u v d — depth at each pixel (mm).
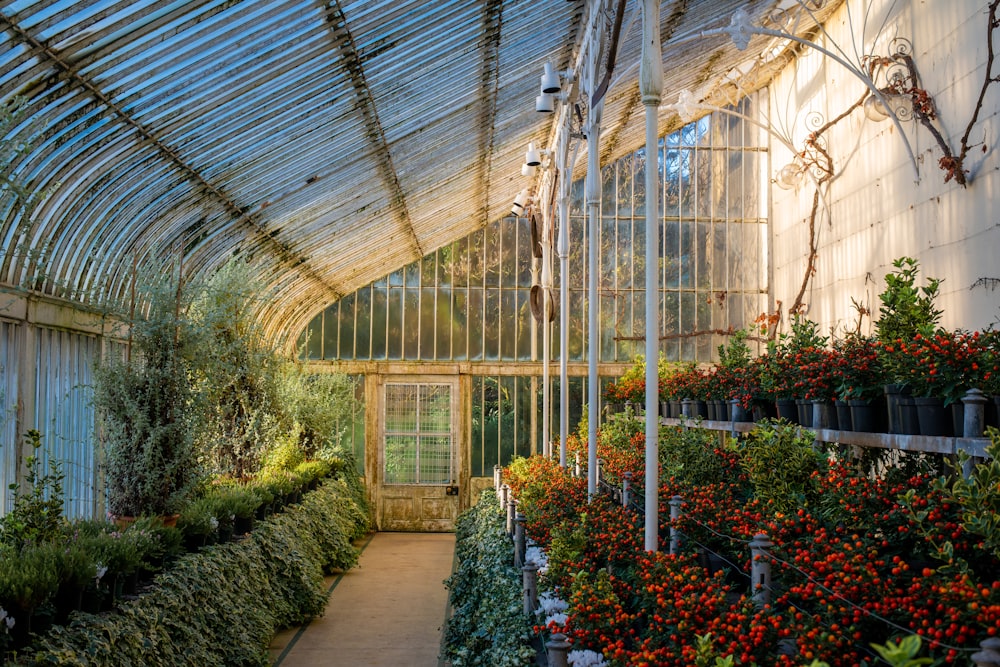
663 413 10492
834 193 10602
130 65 4625
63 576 4227
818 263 11102
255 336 8711
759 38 10492
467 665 5547
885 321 5840
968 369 4672
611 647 3658
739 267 13031
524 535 7133
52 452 6195
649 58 4852
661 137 13172
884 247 9266
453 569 10742
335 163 7465
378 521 13445
